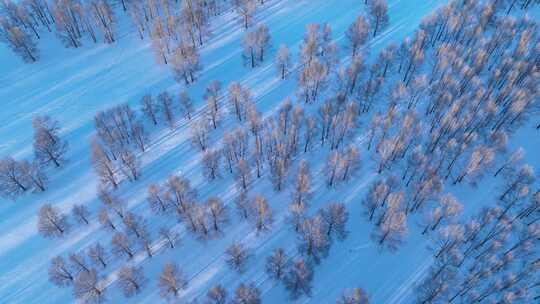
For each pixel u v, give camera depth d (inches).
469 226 2583.7
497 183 3024.1
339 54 4035.4
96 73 4163.4
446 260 2610.7
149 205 3112.7
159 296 2689.5
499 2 4173.2
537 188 2974.9
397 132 3127.5
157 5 4544.8
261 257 2815.0
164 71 4111.7
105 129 3233.3
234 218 2982.3
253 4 4254.4
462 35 3941.9
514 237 2716.5
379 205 2842.0
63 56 4320.9
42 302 2733.8
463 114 3065.9
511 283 2358.5
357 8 4594.0
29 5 4530.0
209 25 4399.6
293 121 3097.9
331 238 2802.7
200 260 2829.7
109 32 4330.7
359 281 2699.3
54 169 3366.1
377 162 3161.9
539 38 3786.9
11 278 2839.6
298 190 2795.3
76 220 2987.2
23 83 4111.7
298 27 4431.6
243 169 2918.3
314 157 3265.3
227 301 2559.1
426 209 2878.9
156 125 3607.3
